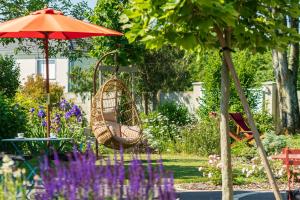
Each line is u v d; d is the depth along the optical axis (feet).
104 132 50.52
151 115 74.84
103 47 64.69
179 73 129.59
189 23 20.45
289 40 22.75
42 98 96.68
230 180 22.00
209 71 80.79
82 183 15.17
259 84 84.28
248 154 59.57
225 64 22.35
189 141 66.59
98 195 15.03
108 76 84.84
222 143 22.15
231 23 19.83
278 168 44.68
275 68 93.35
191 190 40.16
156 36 21.18
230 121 76.43
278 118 93.30
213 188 40.83
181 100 106.22
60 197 15.29
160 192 14.56
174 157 62.13
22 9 91.20
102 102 50.34
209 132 66.28
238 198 37.35
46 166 16.20
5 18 91.56
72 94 125.70
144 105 127.03
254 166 44.78
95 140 56.29
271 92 91.76
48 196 15.43
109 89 54.39
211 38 22.24
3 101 48.19
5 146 46.52
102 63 65.87
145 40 21.27
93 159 15.62
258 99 85.30
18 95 77.56
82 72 131.64
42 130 55.67
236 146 63.57
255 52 23.09
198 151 65.41
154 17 20.47
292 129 91.81
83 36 49.78
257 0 21.83
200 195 37.91
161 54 127.75
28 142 45.88
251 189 41.24
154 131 70.69
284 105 92.38
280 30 22.70
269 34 22.35
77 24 42.47
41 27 40.60
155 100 128.67
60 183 15.30
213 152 65.26
